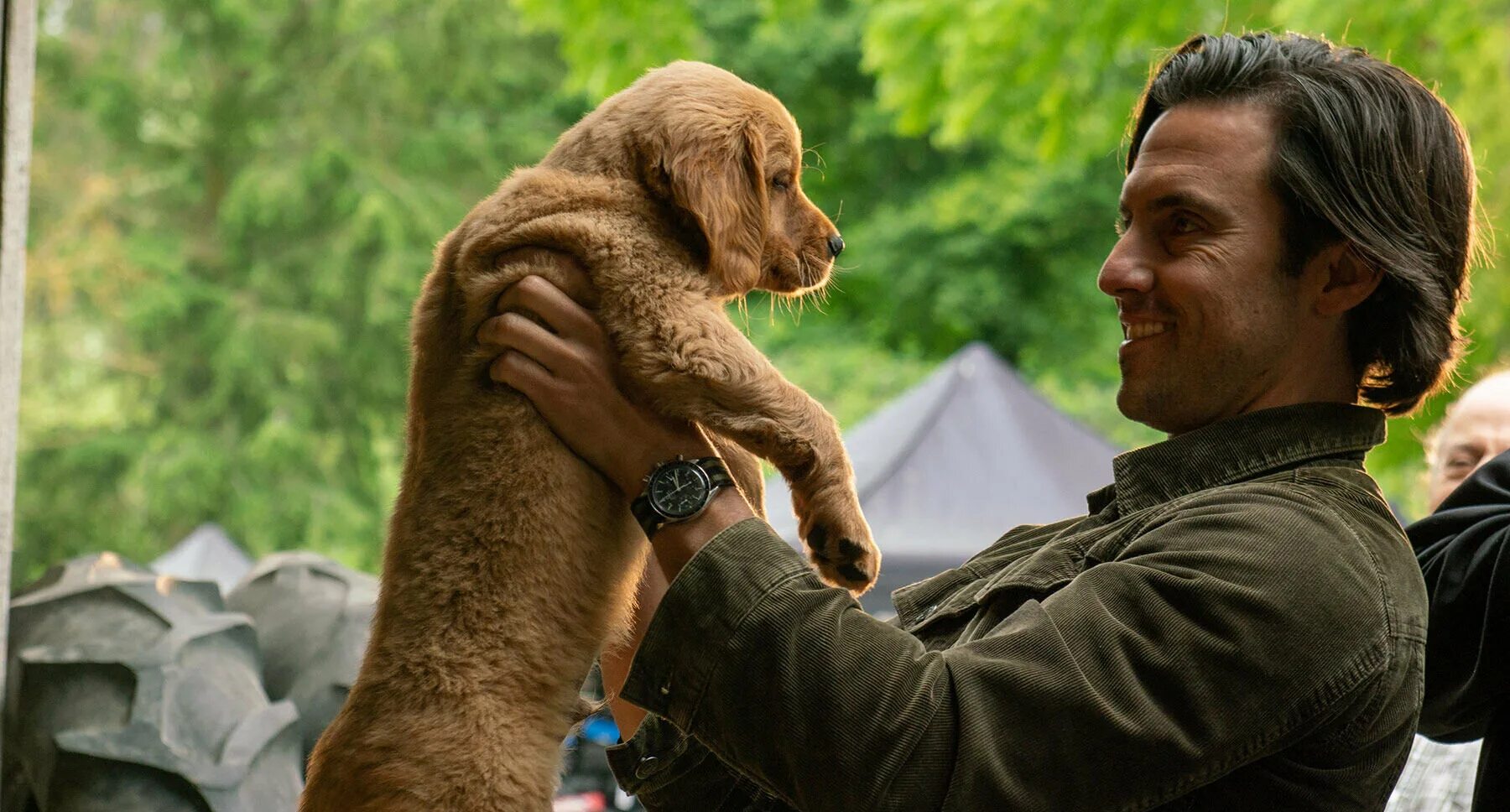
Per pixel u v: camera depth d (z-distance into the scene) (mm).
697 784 2166
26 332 18453
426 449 2207
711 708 1750
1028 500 8719
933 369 16500
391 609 2156
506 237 2189
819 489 2117
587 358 2074
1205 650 1679
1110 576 1766
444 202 19406
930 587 2303
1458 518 2514
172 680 2900
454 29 20328
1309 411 1980
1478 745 2877
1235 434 1986
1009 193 16875
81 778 2715
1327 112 1933
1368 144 1936
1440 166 2014
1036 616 1748
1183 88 2053
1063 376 16672
